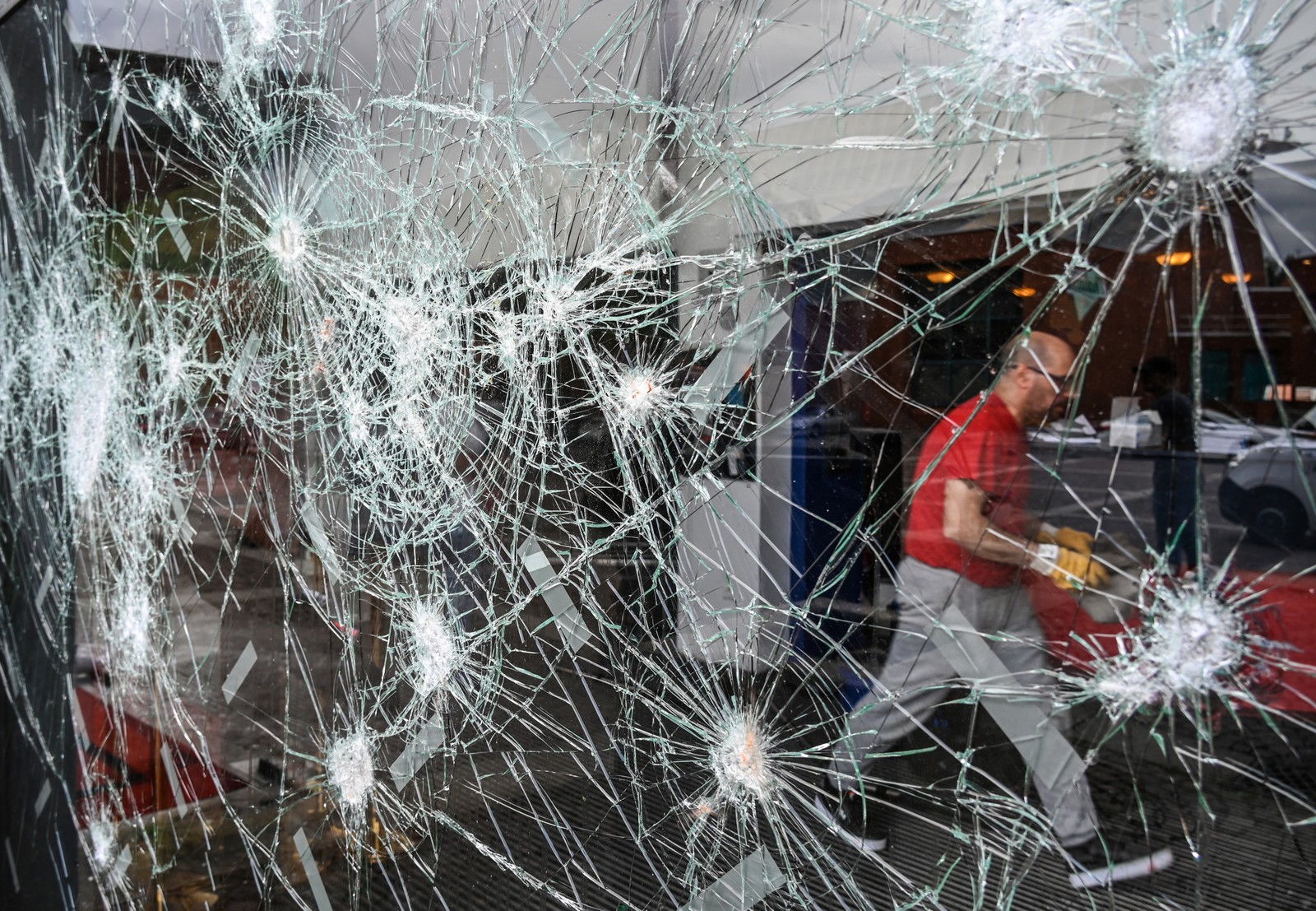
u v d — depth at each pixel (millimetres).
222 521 1267
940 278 535
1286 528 396
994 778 510
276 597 1173
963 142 526
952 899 529
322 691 1106
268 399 1168
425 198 923
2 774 1971
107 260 1545
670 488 698
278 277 1146
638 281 722
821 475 598
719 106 667
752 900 651
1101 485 464
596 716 766
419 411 939
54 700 1750
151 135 1399
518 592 838
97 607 1608
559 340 787
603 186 748
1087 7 474
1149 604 444
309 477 1107
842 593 585
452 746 919
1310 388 389
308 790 1143
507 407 841
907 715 552
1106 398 461
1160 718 443
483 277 861
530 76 810
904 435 550
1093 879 469
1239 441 413
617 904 752
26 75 1799
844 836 588
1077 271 473
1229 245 418
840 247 589
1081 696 473
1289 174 398
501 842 860
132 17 1438
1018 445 495
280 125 1129
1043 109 491
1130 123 455
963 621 522
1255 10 413
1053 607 485
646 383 717
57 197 1704
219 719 1287
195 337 1312
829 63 599
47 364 1780
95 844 1623
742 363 645
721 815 669
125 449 1496
